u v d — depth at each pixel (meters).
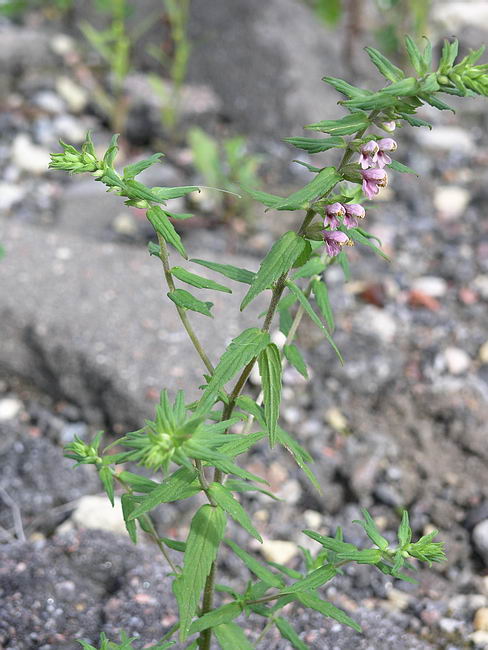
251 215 0.86
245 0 1.01
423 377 0.68
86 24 1.08
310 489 0.61
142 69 1.06
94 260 0.73
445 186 0.91
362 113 0.37
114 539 0.56
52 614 0.52
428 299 0.76
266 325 0.39
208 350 0.66
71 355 0.65
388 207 0.88
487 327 0.74
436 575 0.57
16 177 0.90
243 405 0.41
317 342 0.71
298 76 0.98
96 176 0.38
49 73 1.03
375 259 0.81
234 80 1.00
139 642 0.51
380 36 1.04
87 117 0.99
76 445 0.42
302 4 1.07
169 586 0.54
